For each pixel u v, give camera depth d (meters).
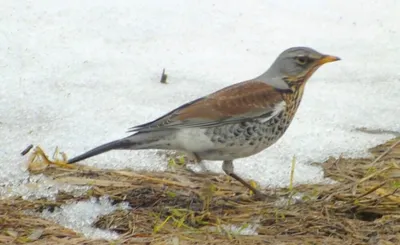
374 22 17.05
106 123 13.19
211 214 10.70
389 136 13.38
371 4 17.72
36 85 14.16
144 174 11.84
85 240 9.83
